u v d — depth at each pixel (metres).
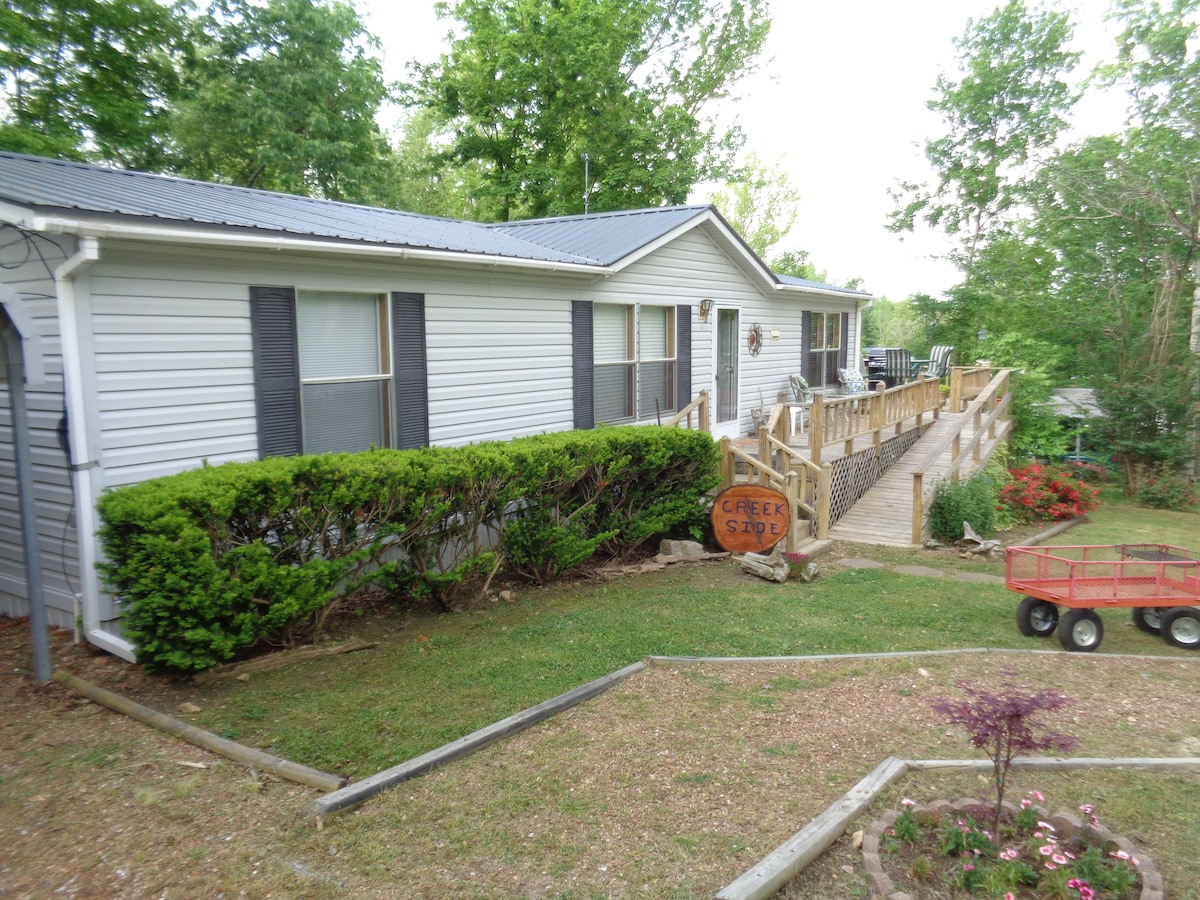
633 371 11.82
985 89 26.86
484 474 7.03
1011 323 23.52
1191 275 18.23
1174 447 16.27
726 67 29.23
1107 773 4.26
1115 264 19.23
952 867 3.33
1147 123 20.05
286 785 4.09
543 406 10.13
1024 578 7.23
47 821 3.77
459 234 10.18
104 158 21.28
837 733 4.76
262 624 5.59
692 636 6.70
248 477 5.40
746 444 13.25
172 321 6.25
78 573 6.10
